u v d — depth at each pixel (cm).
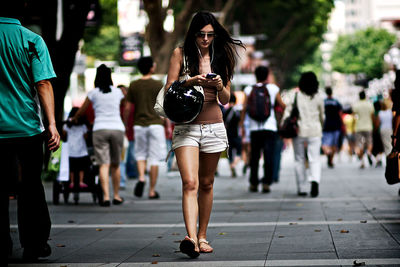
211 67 1109
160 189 2572
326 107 3600
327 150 3738
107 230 1440
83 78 7375
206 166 1123
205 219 1145
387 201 1892
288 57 10956
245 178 3128
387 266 959
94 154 1967
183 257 1077
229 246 1177
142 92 2100
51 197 2264
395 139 1354
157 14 4547
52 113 996
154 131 2108
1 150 986
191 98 1059
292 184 2655
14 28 987
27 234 1038
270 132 2261
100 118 1930
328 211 1688
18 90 986
